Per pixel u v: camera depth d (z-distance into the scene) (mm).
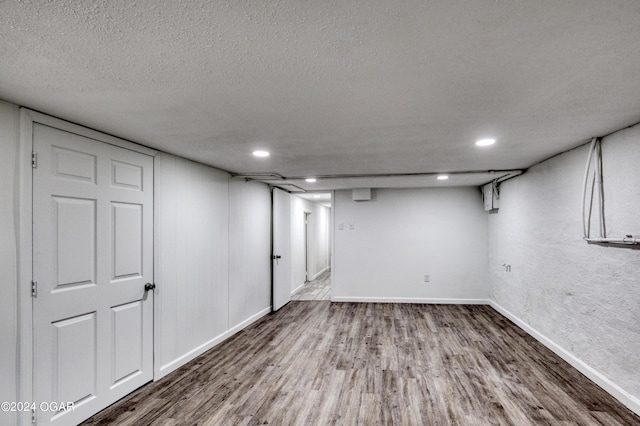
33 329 2020
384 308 5719
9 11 1073
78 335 2307
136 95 1812
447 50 1363
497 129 2490
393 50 1359
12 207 1933
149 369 2951
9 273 1919
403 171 4367
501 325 4613
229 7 1074
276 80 1636
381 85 1702
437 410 2484
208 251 3865
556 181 3436
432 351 3664
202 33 1225
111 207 2586
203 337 3730
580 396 2652
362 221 6273
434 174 4555
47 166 2111
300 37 1258
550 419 2346
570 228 3199
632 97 1877
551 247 3574
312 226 9172
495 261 5473
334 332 4410
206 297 3803
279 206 5906
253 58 1416
